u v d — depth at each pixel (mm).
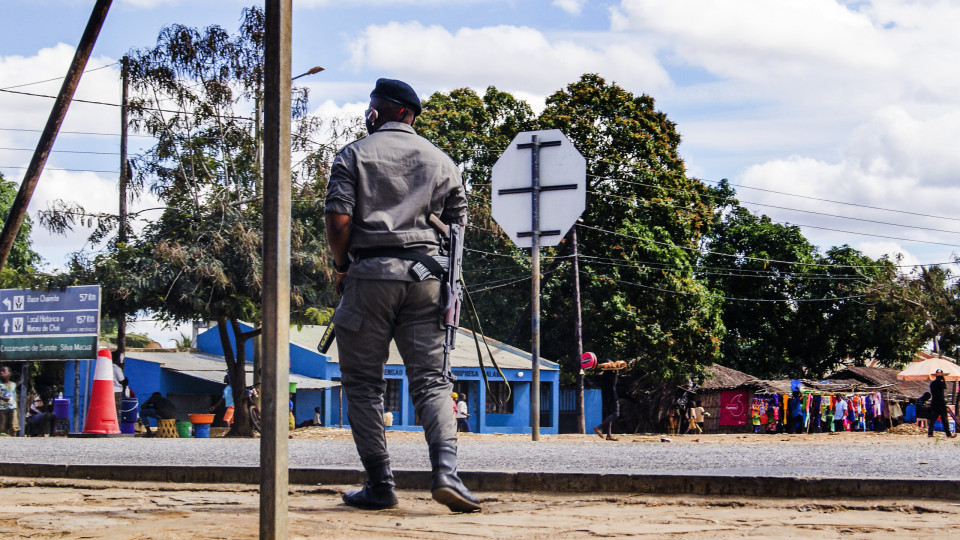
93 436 17953
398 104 4277
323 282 23031
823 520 3682
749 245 48938
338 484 5105
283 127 2768
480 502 4348
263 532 2680
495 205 12906
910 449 10117
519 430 34688
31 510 4172
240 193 23203
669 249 35906
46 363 31625
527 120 37719
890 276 43219
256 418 22031
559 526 3549
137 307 22047
